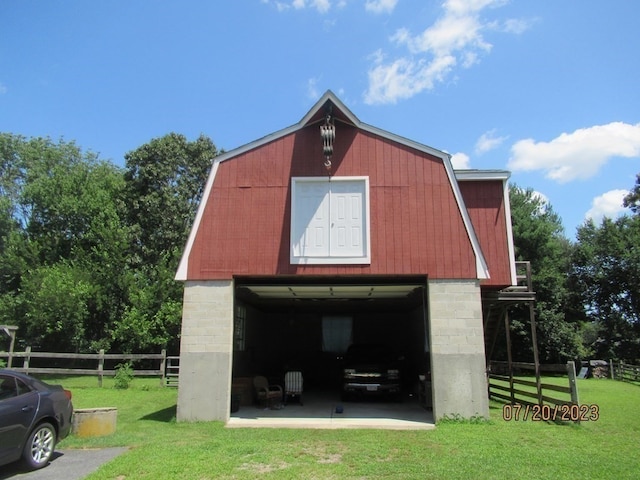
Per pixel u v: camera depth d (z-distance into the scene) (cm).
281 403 1306
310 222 1088
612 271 3353
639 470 645
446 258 1063
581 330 3531
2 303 2562
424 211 1086
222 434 888
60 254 2975
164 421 1040
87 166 3709
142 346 2422
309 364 2059
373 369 1366
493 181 1299
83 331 2508
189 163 3291
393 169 1107
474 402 1008
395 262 1063
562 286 3225
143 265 2966
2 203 3247
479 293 1046
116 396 1455
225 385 1037
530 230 3088
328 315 2102
